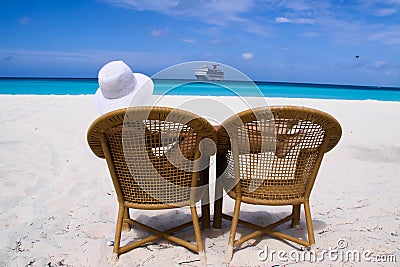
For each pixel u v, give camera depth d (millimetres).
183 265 2361
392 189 3848
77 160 4707
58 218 3025
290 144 2281
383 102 13664
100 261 2400
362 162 4910
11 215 3033
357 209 3303
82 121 7410
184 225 2717
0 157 4707
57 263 2381
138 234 2816
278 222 2777
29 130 6379
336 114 9719
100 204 3344
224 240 2697
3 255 2453
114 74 2359
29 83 38656
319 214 3211
